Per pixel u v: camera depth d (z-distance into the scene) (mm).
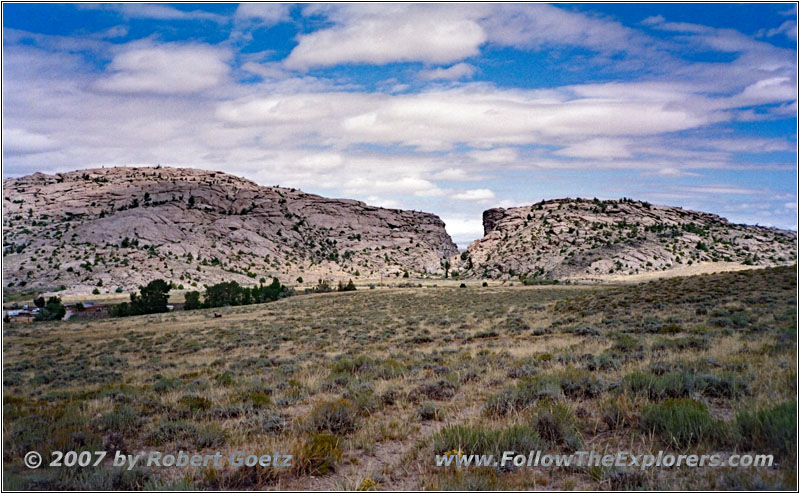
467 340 25688
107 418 10867
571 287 97688
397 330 34531
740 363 11586
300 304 81312
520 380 11891
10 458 8719
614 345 16609
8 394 19188
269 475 7250
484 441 7523
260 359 23391
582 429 8375
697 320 22891
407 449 8281
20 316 91750
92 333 51312
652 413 8000
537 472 6762
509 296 73375
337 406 9891
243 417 10602
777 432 6547
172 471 7770
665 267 195000
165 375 21172
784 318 19625
